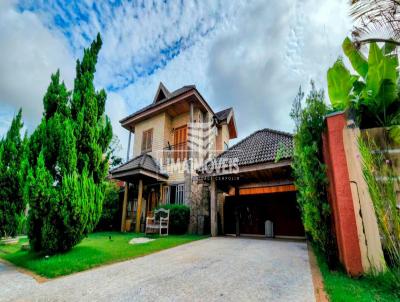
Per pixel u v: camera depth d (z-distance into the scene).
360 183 3.11
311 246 5.87
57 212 4.38
